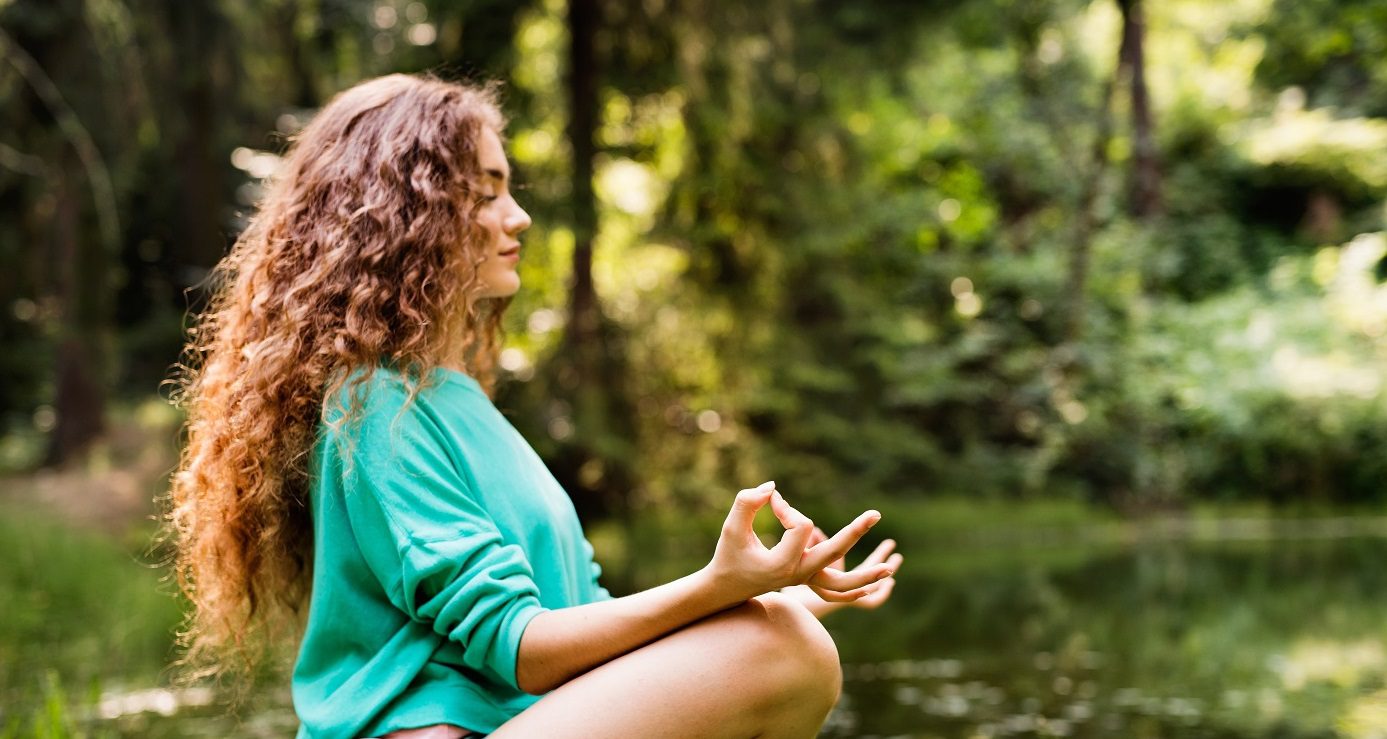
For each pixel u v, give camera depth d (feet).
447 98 4.36
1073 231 38.65
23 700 9.22
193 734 8.31
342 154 4.22
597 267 31.01
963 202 41.09
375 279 3.97
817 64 30.32
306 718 3.76
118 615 13.04
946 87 40.52
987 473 36.19
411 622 3.71
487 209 4.40
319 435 3.84
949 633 13.87
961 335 38.32
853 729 8.80
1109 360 36.70
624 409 28.55
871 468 35.04
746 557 3.39
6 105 24.84
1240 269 42.63
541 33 28.14
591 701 3.41
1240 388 36.60
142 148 30.71
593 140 26.40
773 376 32.65
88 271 29.53
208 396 4.27
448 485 3.70
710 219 29.91
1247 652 12.32
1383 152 43.06
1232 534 29.78
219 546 4.11
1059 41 38.96
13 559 14.47
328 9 25.21
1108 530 31.83
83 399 30.12
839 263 35.12
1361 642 12.92
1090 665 11.60
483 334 5.56
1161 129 43.93
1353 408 36.65
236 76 29.07
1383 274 43.27
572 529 4.23
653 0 26.30
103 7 25.98
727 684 3.45
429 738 3.59
